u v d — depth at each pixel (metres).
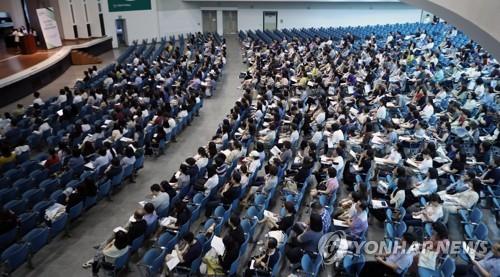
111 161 10.49
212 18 36.38
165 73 20.98
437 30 31.05
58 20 28.97
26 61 22.34
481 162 10.52
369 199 9.13
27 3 25.91
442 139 11.91
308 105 15.48
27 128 13.73
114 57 29.02
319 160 11.66
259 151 11.39
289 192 9.52
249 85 19.52
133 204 10.34
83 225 9.45
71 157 11.16
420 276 6.56
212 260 7.10
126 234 7.27
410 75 19.08
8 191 9.37
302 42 28.20
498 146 11.85
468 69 18.73
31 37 24.25
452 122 12.88
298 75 19.78
